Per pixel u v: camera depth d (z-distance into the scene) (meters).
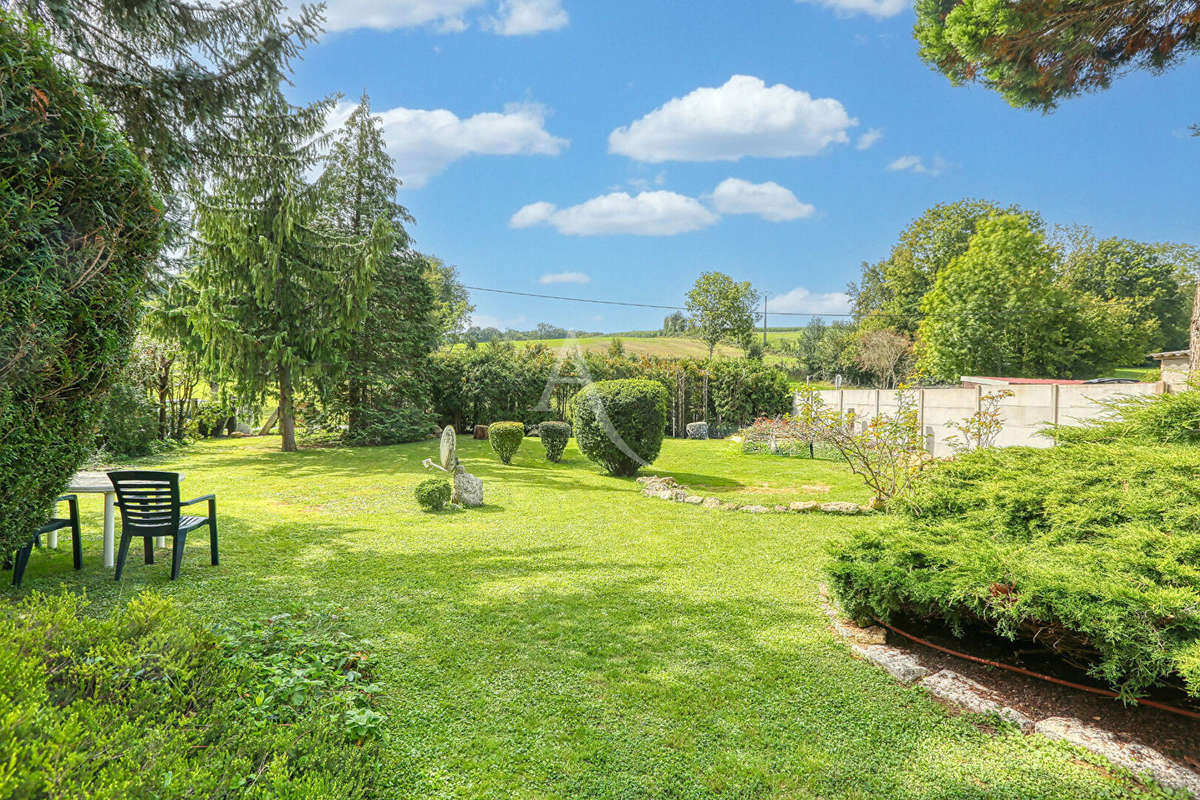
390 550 5.61
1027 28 6.85
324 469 11.70
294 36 7.04
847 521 7.19
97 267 3.33
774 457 14.12
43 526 4.27
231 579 4.56
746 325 34.91
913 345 34.69
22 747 1.17
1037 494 3.63
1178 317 38.53
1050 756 2.33
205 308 12.74
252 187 7.74
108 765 1.29
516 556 5.45
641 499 8.74
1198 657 2.18
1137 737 2.45
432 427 19.00
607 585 4.57
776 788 2.12
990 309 28.72
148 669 1.83
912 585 3.16
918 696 2.83
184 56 6.67
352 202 16.72
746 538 6.26
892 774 2.21
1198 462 3.29
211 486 9.64
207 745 1.67
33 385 3.21
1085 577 2.70
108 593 4.13
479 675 2.98
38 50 2.93
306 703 2.26
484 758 2.26
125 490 4.46
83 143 3.17
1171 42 7.03
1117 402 4.77
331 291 13.83
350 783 1.75
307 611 3.64
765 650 3.36
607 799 2.03
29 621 1.83
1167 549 2.79
